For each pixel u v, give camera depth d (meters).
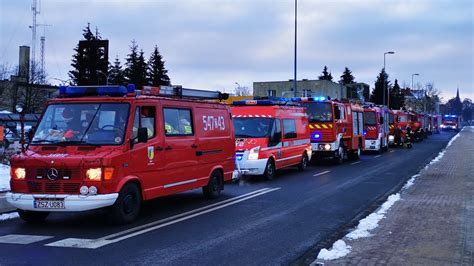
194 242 7.51
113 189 8.25
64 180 8.11
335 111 22.02
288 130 17.67
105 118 8.92
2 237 7.75
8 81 57.56
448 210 9.90
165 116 9.97
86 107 9.09
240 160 15.24
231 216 9.64
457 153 28.05
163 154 9.71
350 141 24.41
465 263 6.11
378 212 9.69
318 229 8.55
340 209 10.55
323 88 79.81
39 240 7.54
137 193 8.96
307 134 19.95
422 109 102.62
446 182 14.65
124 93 9.13
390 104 95.00
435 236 7.59
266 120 16.28
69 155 8.29
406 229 8.11
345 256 6.46
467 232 7.87
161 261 6.46
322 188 13.95
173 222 8.99
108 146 8.55
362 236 7.63
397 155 29.36
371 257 6.40
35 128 9.12
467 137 55.59
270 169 15.98
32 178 8.25
